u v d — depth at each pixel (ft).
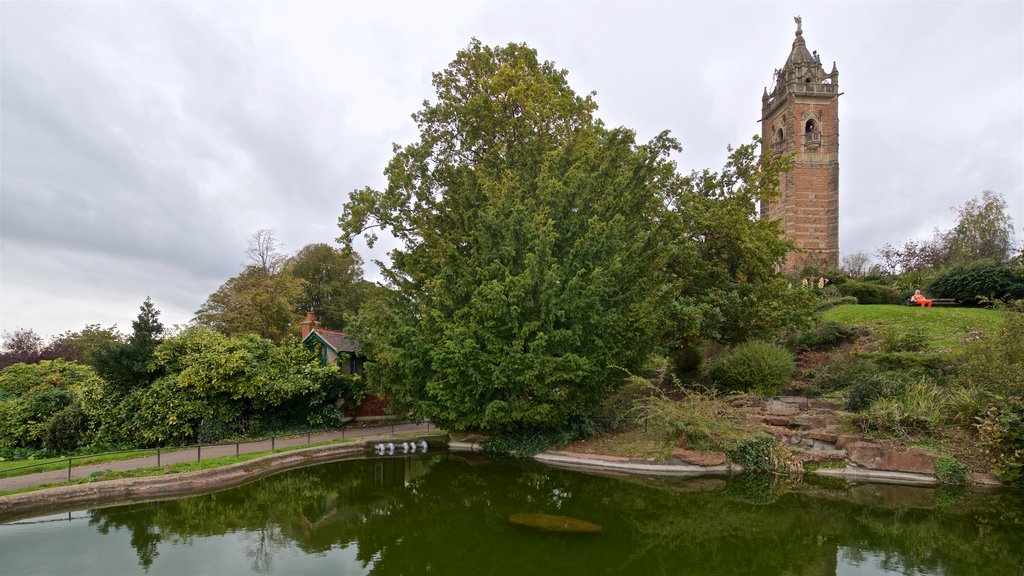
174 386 57.72
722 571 24.52
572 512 34.24
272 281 115.24
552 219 52.19
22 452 53.83
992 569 24.76
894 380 50.06
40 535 29.60
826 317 91.25
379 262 60.44
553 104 65.87
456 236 58.90
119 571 24.39
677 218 65.62
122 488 36.99
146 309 61.36
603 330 48.49
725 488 40.22
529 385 47.65
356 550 27.53
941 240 157.89
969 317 75.72
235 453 49.24
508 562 25.63
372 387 60.34
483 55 73.51
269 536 29.94
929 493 38.63
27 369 82.12
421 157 67.10
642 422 53.52
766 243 68.33
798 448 46.21
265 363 66.28
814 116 195.11
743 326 67.87
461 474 46.16
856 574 24.20
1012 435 39.01
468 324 49.29
